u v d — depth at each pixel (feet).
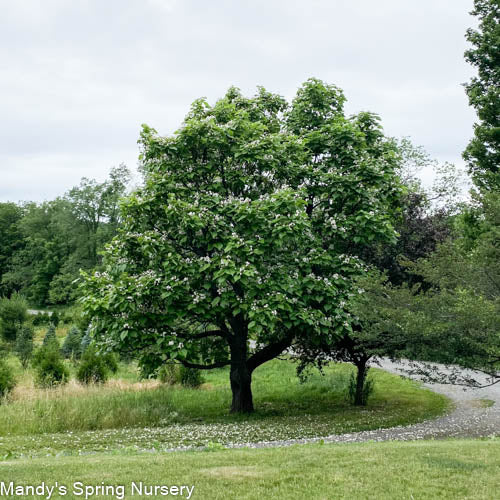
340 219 46.06
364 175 46.73
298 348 55.11
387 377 73.87
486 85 84.33
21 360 89.35
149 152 45.50
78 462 24.72
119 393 56.39
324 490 19.17
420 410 51.01
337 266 45.62
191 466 23.22
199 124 44.14
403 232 61.98
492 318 31.35
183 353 41.42
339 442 34.22
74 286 229.25
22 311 117.80
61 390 55.83
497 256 36.52
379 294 39.96
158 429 43.57
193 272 41.42
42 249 267.59
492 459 23.49
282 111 56.49
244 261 41.01
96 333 45.96
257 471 22.09
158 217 46.39
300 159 46.98
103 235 226.99
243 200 45.14
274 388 66.64
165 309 44.06
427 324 34.30
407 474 21.11
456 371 38.50
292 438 37.63
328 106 52.24
